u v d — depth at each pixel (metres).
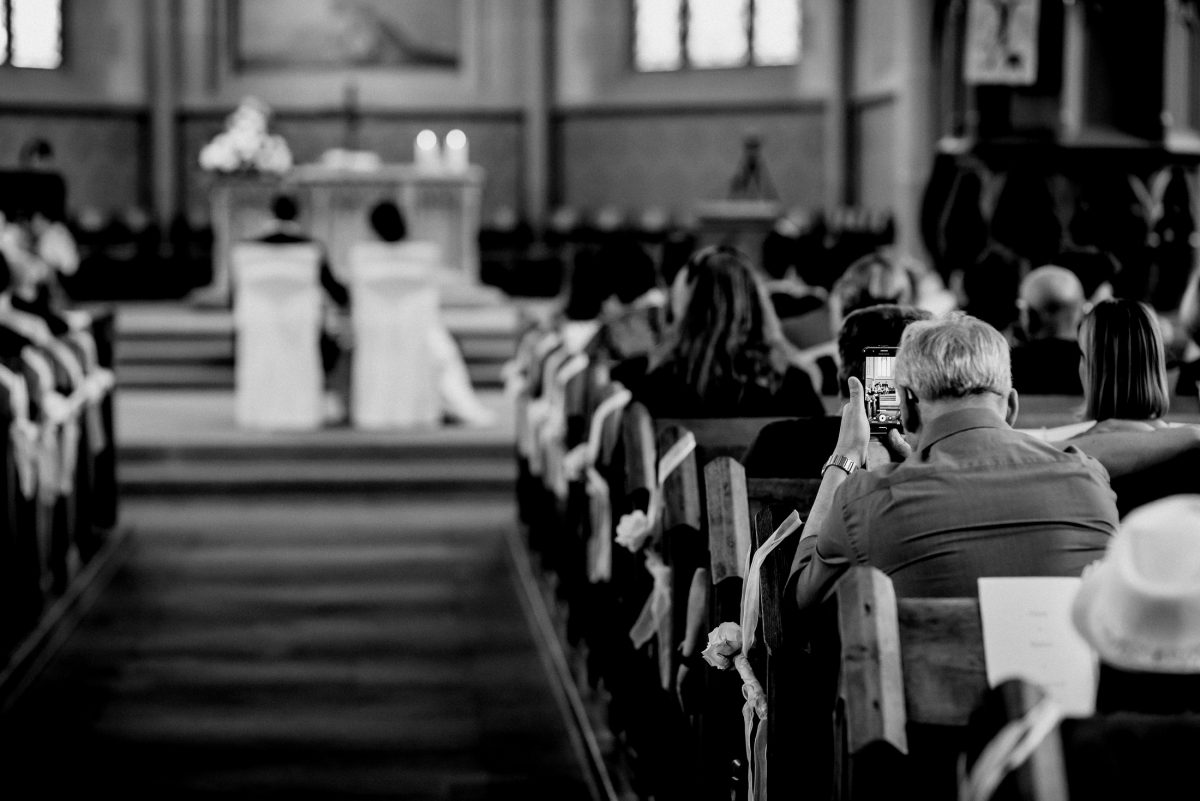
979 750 2.84
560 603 9.59
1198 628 2.64
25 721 7.45
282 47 24.80
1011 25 14.09
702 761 5.36
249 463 13.57
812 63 22.56
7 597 8.39
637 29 24.45
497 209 24.88
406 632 9.16
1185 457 4.59
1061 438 4.96
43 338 9.75
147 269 23.02
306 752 7.05
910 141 18.94
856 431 4.22
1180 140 16.48
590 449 7.45
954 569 3.70
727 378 6.38
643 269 9.76
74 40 24.11
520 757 7.02
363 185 20.06
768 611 4.29
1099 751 2.79
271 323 14.23
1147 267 13.66
